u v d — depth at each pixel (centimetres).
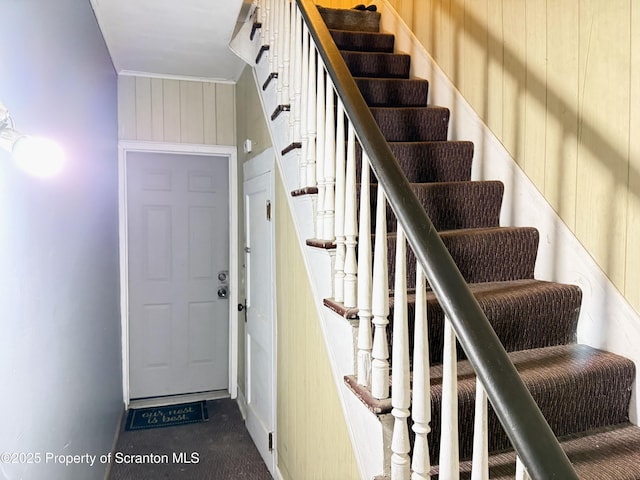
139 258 328
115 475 239
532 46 174
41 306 120
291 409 212
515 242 169
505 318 143
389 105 236
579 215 154
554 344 151
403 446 103
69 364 151
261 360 270
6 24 97
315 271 162
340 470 148
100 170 228
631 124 135
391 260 155
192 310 342
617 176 140
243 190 318
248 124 295
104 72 247
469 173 208
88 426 184
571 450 120
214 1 206
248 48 268
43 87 125
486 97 201
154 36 246
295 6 186
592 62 148
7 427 95
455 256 161
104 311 236
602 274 146
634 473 109
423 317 96
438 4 236
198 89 331
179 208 337
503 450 122
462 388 120
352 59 247
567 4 157
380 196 108
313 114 164
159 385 337
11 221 99
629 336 137
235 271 344
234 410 323
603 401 132
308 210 170
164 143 323
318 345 170
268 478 240
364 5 314
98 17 220
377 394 111
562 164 161
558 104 162
